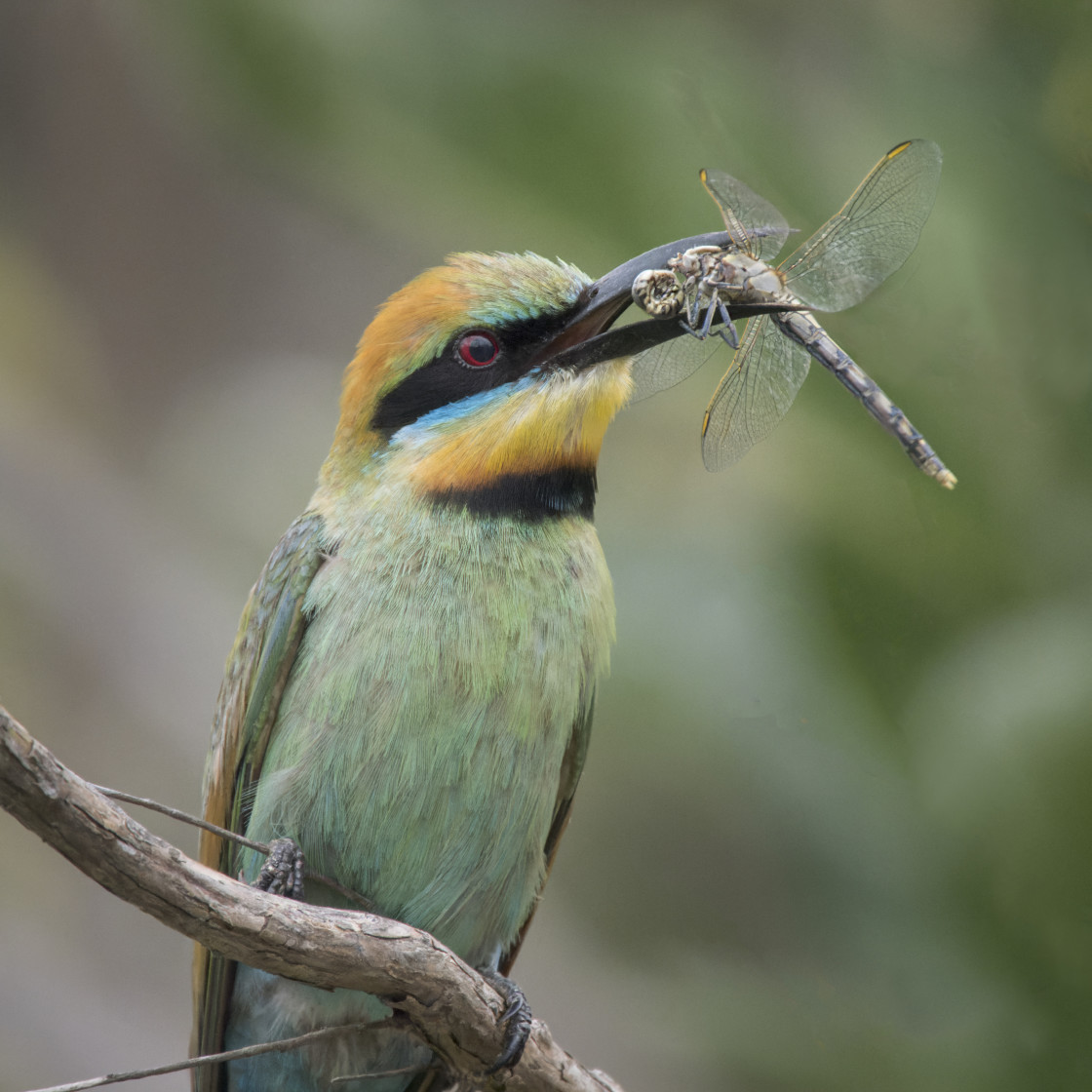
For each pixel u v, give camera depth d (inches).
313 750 345.7
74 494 794.8
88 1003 646.5
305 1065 374.0
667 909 543.2
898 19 416.2
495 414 362.3
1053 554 371.9
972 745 358.6
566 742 371.6
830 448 390.6
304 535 369.1
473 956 375.2
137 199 869.8
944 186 387.2
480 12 418.6
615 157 410.3
